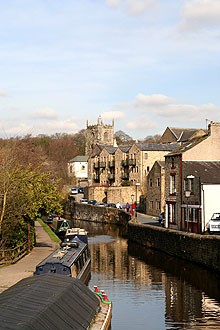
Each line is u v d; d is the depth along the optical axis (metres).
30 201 32.88
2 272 25.64
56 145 139.00
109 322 17.48
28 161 60.78
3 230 31.45
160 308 22.06
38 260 29.98
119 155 84.06
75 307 14.63
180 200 42.84
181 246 35.81
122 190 73.75
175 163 44.16
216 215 37.88
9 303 13.13
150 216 59.81
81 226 62.81
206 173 40.28
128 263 34.50
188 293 24.91
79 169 120.38
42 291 14.66
